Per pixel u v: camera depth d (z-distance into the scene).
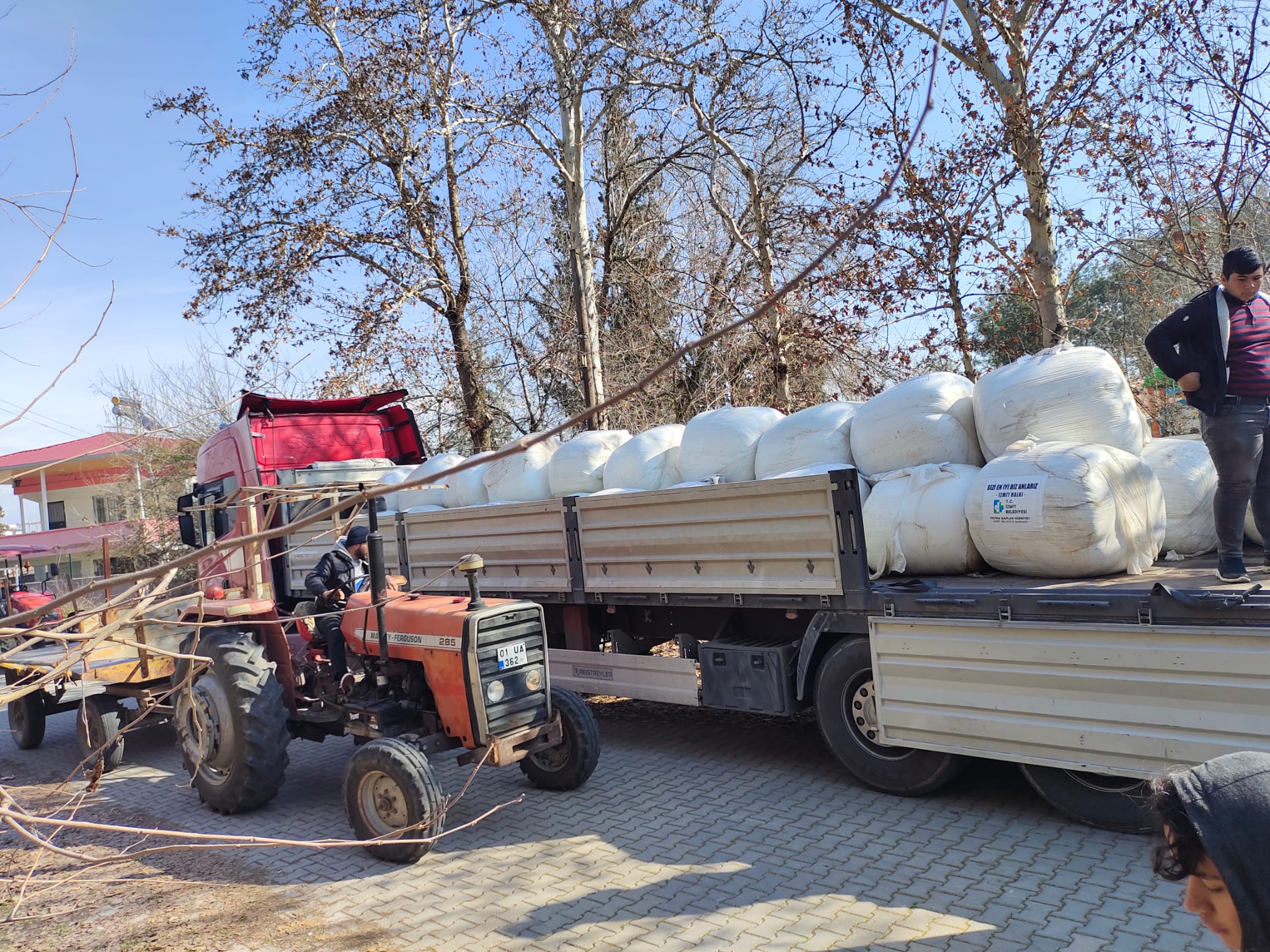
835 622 5.50
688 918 4.09
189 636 6.53
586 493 7.60
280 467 9.17
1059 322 10.78
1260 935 1.24
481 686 5.32
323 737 6.55
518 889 4.59
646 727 7.80
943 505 5.30
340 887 4.85
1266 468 4.48
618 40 14.38
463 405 18.02
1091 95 10.16
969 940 3.67
